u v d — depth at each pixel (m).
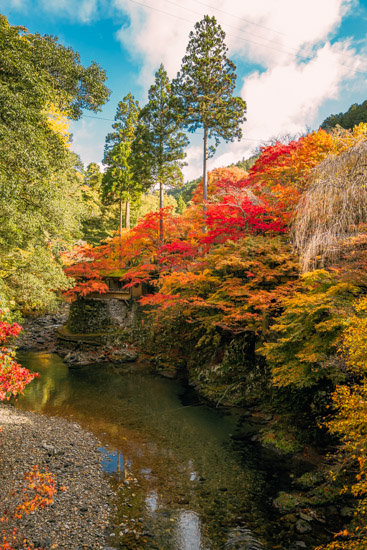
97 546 5.84
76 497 7.14
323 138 12.59
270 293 10.76
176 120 21.59
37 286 12.70
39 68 10.73
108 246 24.42
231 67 20.67
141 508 6.97
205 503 7.18
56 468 8.19
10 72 9.13
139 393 14.60
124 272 23.70
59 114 16.83
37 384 15.51
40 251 15.02
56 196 12.52
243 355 14.59
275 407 11.55
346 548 5.19
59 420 11.40
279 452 9.32
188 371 17.28
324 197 7.48
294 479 8.05
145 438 10.32
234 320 12.60
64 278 14.68
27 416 11.48
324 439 9.14
